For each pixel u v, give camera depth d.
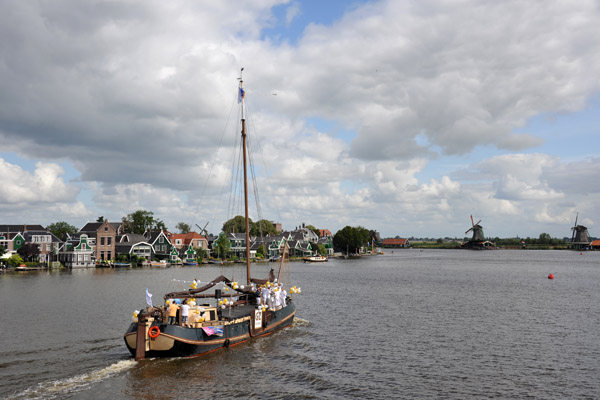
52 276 92.81
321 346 35.03
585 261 172.62
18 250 118.00
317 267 136.62
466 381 27.62
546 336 39.22
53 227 167.38
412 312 50.78
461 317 47.84
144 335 28.84
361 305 55.75
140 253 136.75
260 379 27.09
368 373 28.81
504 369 29.98
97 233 128.62
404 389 26.09
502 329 41.94
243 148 45.91
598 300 61.56
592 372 29.52
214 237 186.88
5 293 62.88
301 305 55.53
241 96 46.00
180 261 138.25
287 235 191.62
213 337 31.80
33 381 25.38
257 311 36.91
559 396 25.41
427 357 32.53
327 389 25.86
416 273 111.38
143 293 63.81
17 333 37.00
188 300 34.09
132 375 26.77
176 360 29.55
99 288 69.88
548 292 70.62
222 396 24.28
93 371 27.20
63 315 45.34
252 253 167.88
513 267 136.50
